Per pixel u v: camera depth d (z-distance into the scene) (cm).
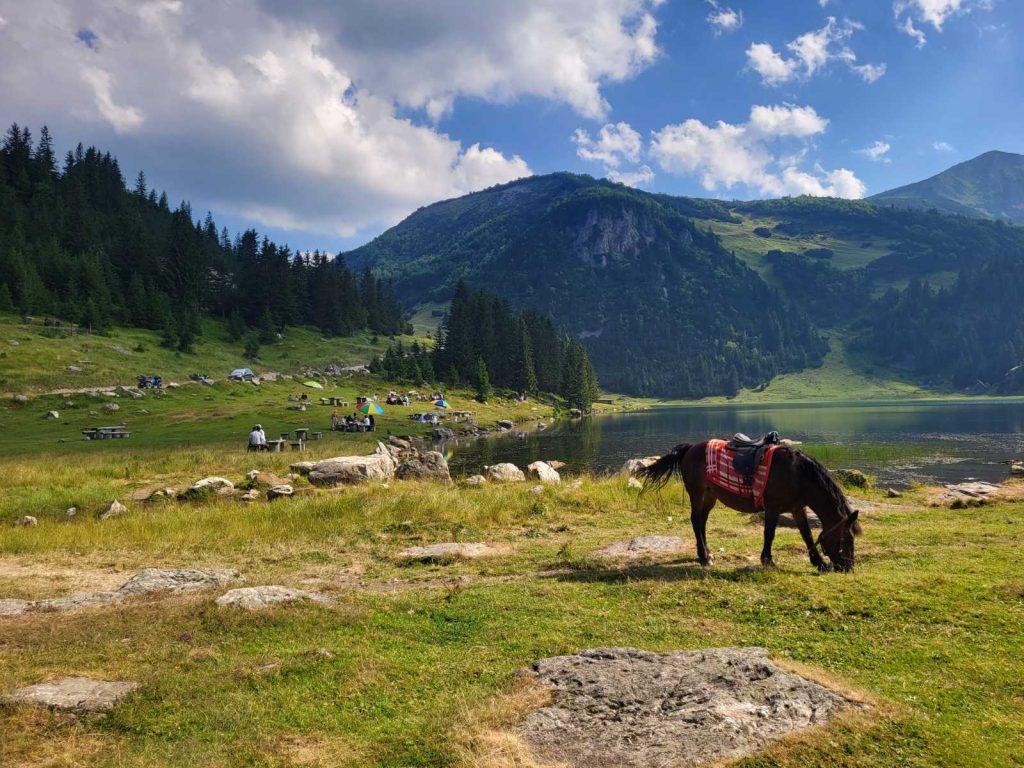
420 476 2334
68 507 1744
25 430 5034
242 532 1383
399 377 10869
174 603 848
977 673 548
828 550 914
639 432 7100
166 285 12762
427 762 443
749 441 1006
